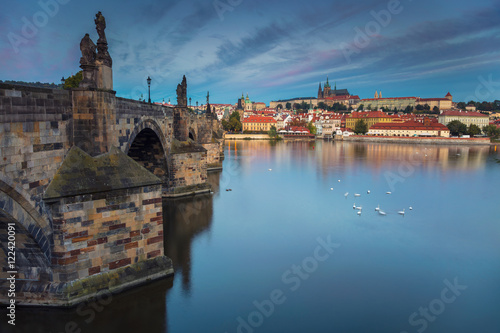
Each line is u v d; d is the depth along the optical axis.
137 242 32.19
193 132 87.94
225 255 42.28
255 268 39.00
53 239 27.94
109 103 32.31
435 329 28.78
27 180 24.89
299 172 110.12
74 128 30.62
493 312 31.39
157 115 55.44
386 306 32.03
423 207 68.06
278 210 63.62
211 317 29.66
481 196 77.94
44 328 28.03
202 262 40.19
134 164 32.91
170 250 43.50
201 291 33.66
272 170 113.88
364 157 158.12
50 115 27.44
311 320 29.58
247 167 120.38
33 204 25.64
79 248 28.83
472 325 29.39
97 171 30.25
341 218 59.66
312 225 55.22
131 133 42.41
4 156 22.67
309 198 74.12
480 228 55.19
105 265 30.41
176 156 67.19
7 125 22.78
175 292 33.28
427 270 39.72
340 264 40.78
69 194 27.70
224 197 72.81
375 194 79.38
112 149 32.75
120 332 27.80
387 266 40.47
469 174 108.81
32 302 28.17
